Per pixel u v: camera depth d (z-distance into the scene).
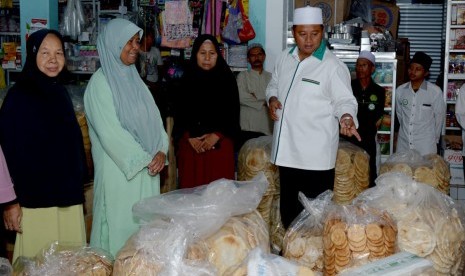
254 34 4.97
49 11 4.83
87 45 5.03
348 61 5.25
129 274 1.80
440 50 8.23
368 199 2.34
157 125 2.95
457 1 6.07
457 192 5.50
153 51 5.21
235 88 3.66
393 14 6.89
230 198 2.04
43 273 1.93
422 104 5.14
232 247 1.95
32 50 2.48
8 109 2.43
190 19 5.04
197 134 3.55
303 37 2.88
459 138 5.72
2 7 6.57
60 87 2.60
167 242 1.81
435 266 2.20
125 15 5.18
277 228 3.72
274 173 3.74
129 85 2.84
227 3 4.96
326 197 2.35
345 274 1.77
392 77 5.16
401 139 5.31
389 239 2.01
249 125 4.82
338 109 2.79
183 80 3.62
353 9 6.42
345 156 3.63
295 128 2.96
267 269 1.69
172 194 2.11
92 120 2.80
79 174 2.62
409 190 2.34
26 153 2.43
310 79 2.92
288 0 5.74
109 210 2.79
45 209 2.51
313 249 2.24
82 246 2.15
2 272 1.91
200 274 1.76
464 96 5.08
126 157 2.76
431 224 2.25
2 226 2.57
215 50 3.60
